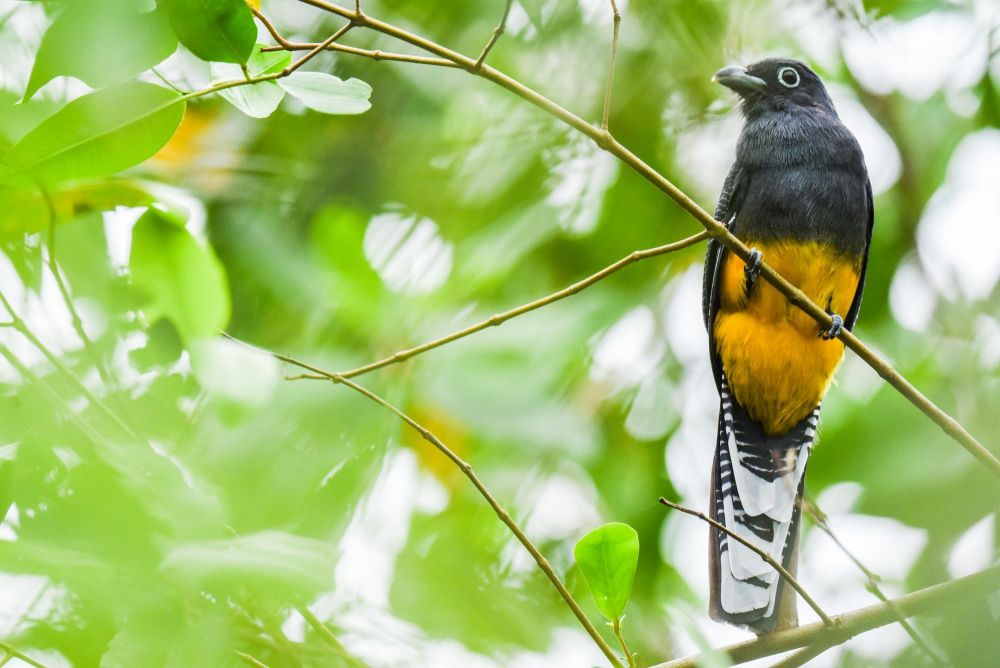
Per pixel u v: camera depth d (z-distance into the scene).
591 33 13.02
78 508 4.75
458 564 8.97
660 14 13.15
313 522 6.68
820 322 8.85
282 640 6.45
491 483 11.09
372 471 7.60
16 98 7.40
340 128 12.84
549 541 11.39
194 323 5.92
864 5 13.70
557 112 7.40
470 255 11.79
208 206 11.98
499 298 12.18
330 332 9.80
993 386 12.79
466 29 13.05
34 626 4.75
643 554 11.98
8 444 4.97
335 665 6.51
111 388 5.96
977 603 9.27
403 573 7.70
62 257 6.44
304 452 7.35
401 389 9.93
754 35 13.48
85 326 6.45
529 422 10.71
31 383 5.27
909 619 9.07
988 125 13.90
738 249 7.80
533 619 8.64
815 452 12.44
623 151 7.52
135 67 5.68
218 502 5.34
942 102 13.99
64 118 5.71
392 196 12.55
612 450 12.37
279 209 12.29
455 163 12.75
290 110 12.91
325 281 9.77
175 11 5.74
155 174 11.87
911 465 12.06
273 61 6.57
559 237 12.96
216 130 12.53
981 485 11.81
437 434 10.62
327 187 12.51
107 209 6.22
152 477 4.90
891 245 13.91
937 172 13.95
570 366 11.75
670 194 7.72
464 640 7.60
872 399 12.55
